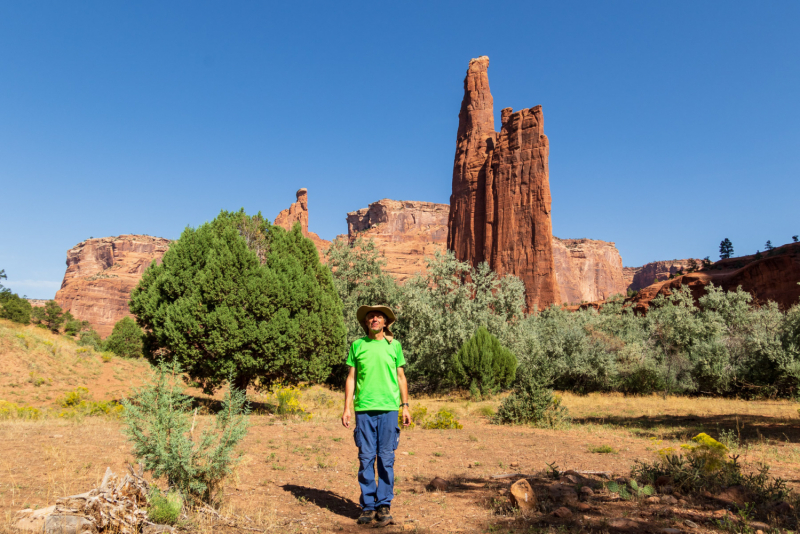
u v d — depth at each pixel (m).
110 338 49.53
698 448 5.41
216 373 16.22
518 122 100.44
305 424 11.20
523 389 13.23
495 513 4.13
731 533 3.47
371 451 3.93
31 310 68.19
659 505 4.25
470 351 24.86
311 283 18.41
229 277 16.22
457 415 16.06
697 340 31.03
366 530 3.59
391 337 4.18
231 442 3.94
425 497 4.81
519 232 95.00
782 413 14.91
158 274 18.36
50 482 4.47
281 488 4.96
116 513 3.02
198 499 3.71
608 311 49.12
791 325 23.83
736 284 58.62
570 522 3.71
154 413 3.78
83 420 11.08
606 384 28.33
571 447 8.59
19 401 18.02
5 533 2.88
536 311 48.03
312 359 17.97
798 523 3.68
